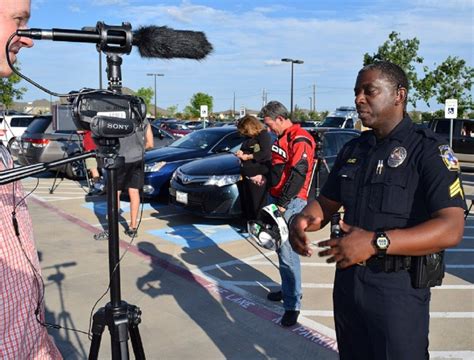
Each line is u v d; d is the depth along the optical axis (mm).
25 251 1596
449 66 23094
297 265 3639
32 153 10852
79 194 9641
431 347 3377
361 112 1951
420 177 1799
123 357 1725
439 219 1674
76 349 3387
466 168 16062
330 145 7449
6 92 21203
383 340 1852
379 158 1918
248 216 5945
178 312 3996
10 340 1522
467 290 4512
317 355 3297
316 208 2203
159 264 5211
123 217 7445
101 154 1677
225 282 4684
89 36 1666
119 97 1743
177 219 7289
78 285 4578
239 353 3334
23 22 1534
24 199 1668
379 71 1903
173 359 3258
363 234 1666
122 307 1767
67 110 1949
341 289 2008
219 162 6871
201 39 1919
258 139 5695
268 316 3910
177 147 8680
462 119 16734
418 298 1834
